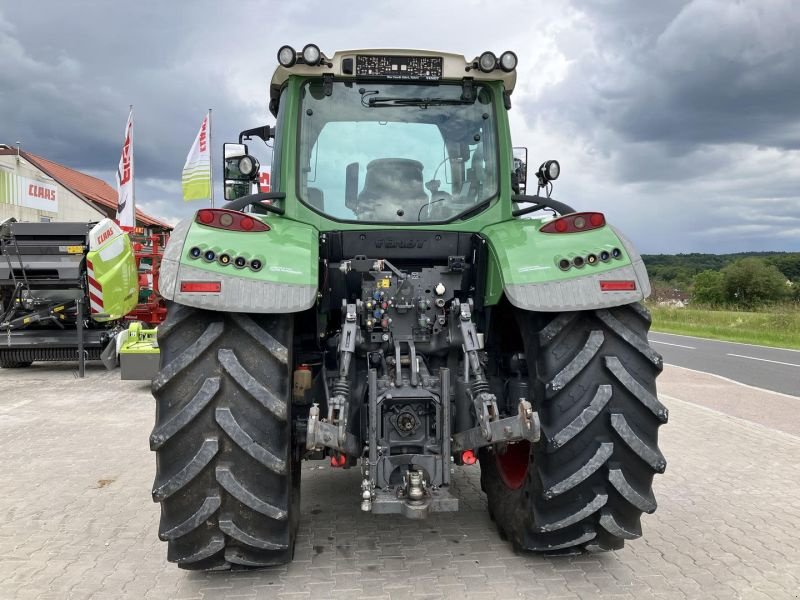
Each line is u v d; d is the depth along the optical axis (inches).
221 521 108.1
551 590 118.3
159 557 134.3
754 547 139.3
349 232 139.1
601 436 113.8
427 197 143.7
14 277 409.4
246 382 106.2
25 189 938.7
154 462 206.5
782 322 893.2
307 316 137.6
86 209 1169.4
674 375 434.9
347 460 128.0
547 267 115.2
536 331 117.6
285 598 115.5
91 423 264.7
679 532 147.7
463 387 125.1
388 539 142.0
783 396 348.8
